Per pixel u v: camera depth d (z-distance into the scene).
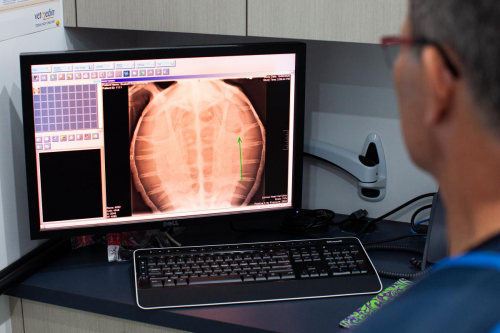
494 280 0.39
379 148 1.61
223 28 1.37
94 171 1.36
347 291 1.28
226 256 1.35
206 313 1.21
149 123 1.36
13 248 1.37
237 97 1.39
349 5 1.27
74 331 1.33
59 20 1.45
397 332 0.40
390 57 0.49
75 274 1.37
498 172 0.41
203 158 1.41
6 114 1.32
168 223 1.42
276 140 1.43
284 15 1.32
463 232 0.44
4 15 1.28
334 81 1.61
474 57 0.40
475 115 0.41
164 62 1.33
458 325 0.38
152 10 1.41
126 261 1.42
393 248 1.48
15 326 1.38
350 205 1.69
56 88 1.30
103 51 1.30
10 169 1.35
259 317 1.20
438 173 0.46
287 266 1.32
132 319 1.25
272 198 1.47
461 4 0.40
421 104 0.44
